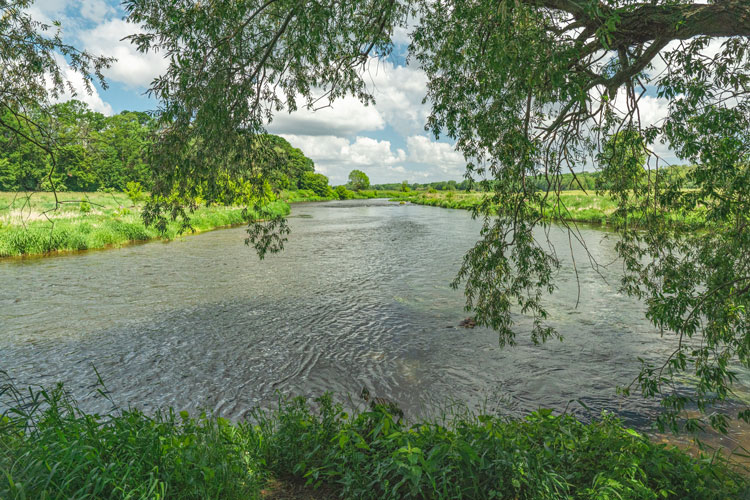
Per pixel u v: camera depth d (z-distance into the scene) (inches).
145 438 124.2
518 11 117.3
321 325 371.6
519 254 169.3
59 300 451.5
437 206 2628.0
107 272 591.8
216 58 150.5
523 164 147.7
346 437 135.9
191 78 142.1
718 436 196.9
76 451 104.9
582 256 676.1
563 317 382.6
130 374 275.7
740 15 120.5
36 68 203.9
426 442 132.3
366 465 128.3
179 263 663.1
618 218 190.5
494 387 255.3
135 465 110.8
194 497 109.6
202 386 259.4
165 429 139.0
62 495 94.3
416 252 768.9
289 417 161.5
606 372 274.4
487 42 145.9
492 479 117.5
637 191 181.5
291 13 151.2
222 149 163.9
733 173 138.0
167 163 151.5
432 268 618.8
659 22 132.1
